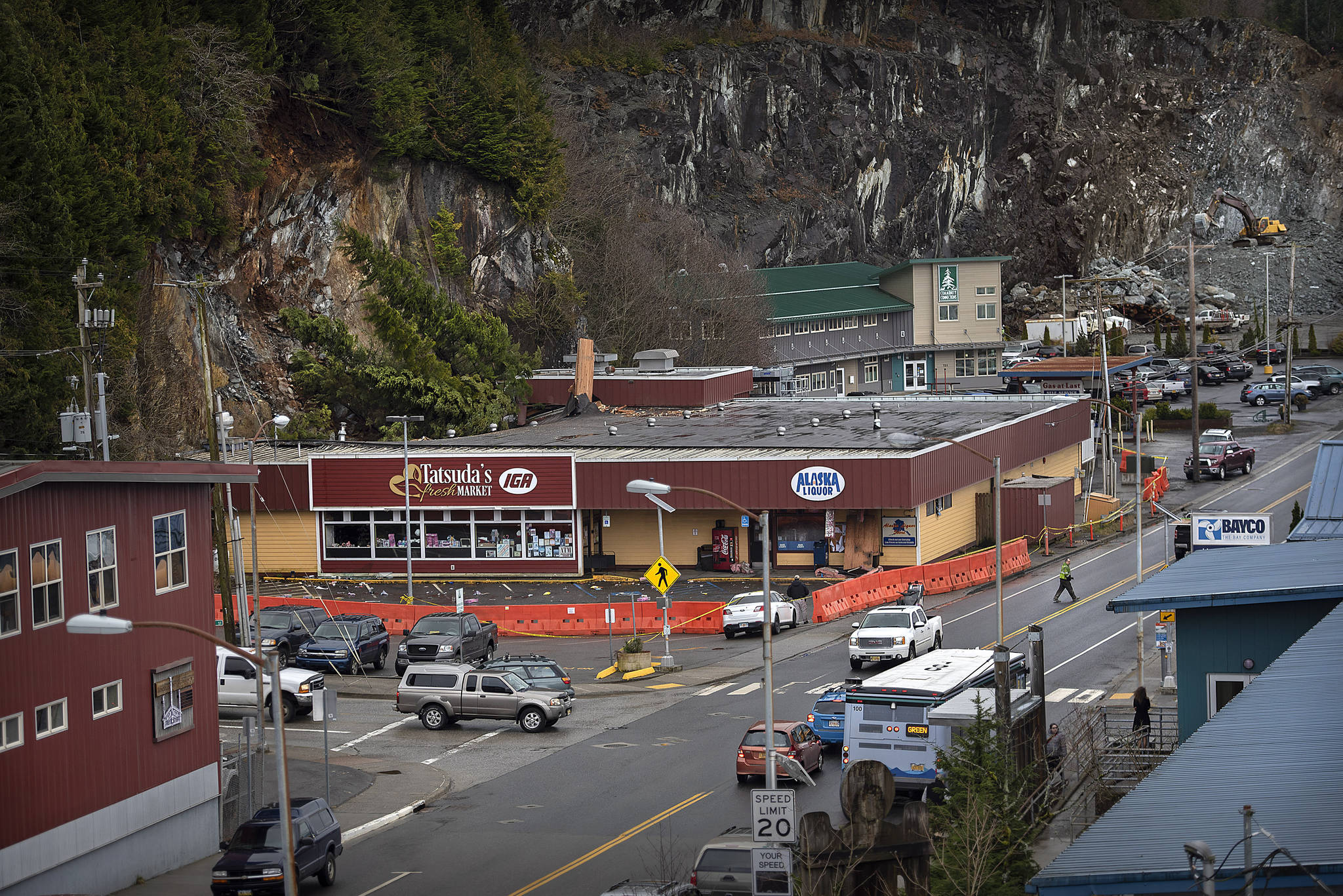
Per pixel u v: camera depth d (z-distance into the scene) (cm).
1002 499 11594
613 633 9244
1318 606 4603
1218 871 2289
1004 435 11844
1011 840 3750
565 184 19588
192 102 13362
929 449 10419
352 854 4853
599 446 11381
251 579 11019
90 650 4556
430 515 10956
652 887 3744
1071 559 10788
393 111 15450
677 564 10825
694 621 9181
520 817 5206
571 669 8175
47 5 12038
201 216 12988
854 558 10419
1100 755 5112
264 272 14075
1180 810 2677
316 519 11025
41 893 4291
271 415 13638
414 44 17650
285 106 14525
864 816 3522
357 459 10906
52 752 4369
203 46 13650
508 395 15038
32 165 10306
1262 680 3550
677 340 19475
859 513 10400
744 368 15875
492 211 17812
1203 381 19900
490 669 6844
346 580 10862
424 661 7881
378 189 15712
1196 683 4791
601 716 6994
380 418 14175
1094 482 14300
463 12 19550
